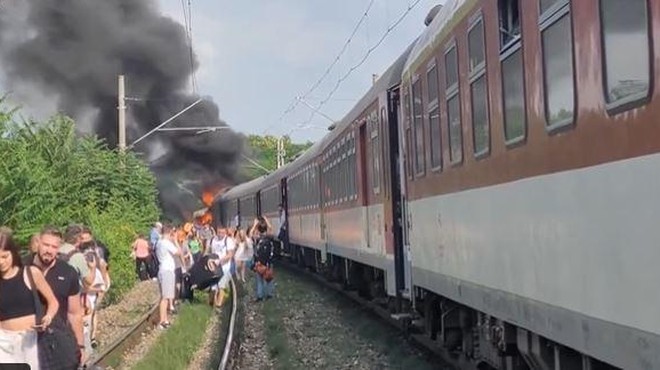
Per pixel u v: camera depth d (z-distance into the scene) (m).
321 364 15.15
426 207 11.97
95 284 13.80
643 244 5.22
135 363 15.60
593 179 5.96
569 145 6.39
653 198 5.07
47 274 8.58
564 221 6.58
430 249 11.84
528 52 7.23
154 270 33.59
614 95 5.53
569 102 6.34
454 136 10.13
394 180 14.86
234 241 25.31
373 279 20.25
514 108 7.75
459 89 9.77
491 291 8.88
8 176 15.58
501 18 8.07
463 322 12.00
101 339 18.30
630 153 5.35
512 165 7.90
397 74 14.51
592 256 6.04
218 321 21.84
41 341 8.21
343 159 21.69
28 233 15.57
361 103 18.48
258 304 25.39
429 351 14.90
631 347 5.45
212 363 14.80
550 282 6.98
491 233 8.77
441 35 10.56
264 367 15.46
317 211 28.39
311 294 27.03
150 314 20.80
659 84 4.93
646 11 5.04
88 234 13.15
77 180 23.39
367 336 17.41
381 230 16.16
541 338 8.16
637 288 5.32
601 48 5.70
